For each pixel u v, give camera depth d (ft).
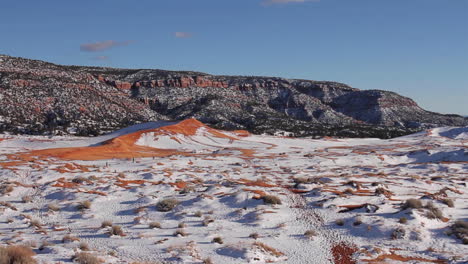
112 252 86.33
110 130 617.62
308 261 87.71
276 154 359.87
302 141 477.77
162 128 449.06
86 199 145.28
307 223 118.11
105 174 209.67
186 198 144.77
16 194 155.63
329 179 190.19
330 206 131.75
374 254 90.48
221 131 495.82
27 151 344.28
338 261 88.22
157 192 157.48
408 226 106.42
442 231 104.53
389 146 423.23
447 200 135.74
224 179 202.08
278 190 161.68
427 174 222.07
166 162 277.44
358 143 486.79
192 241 97.81
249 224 115.96
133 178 200.85
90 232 106.22
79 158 307.58
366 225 110.01
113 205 140.15
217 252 89.71
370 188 165.07
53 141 417.90
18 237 96.07
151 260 83.20
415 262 84.99
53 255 77.51
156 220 120.78
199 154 347.97
